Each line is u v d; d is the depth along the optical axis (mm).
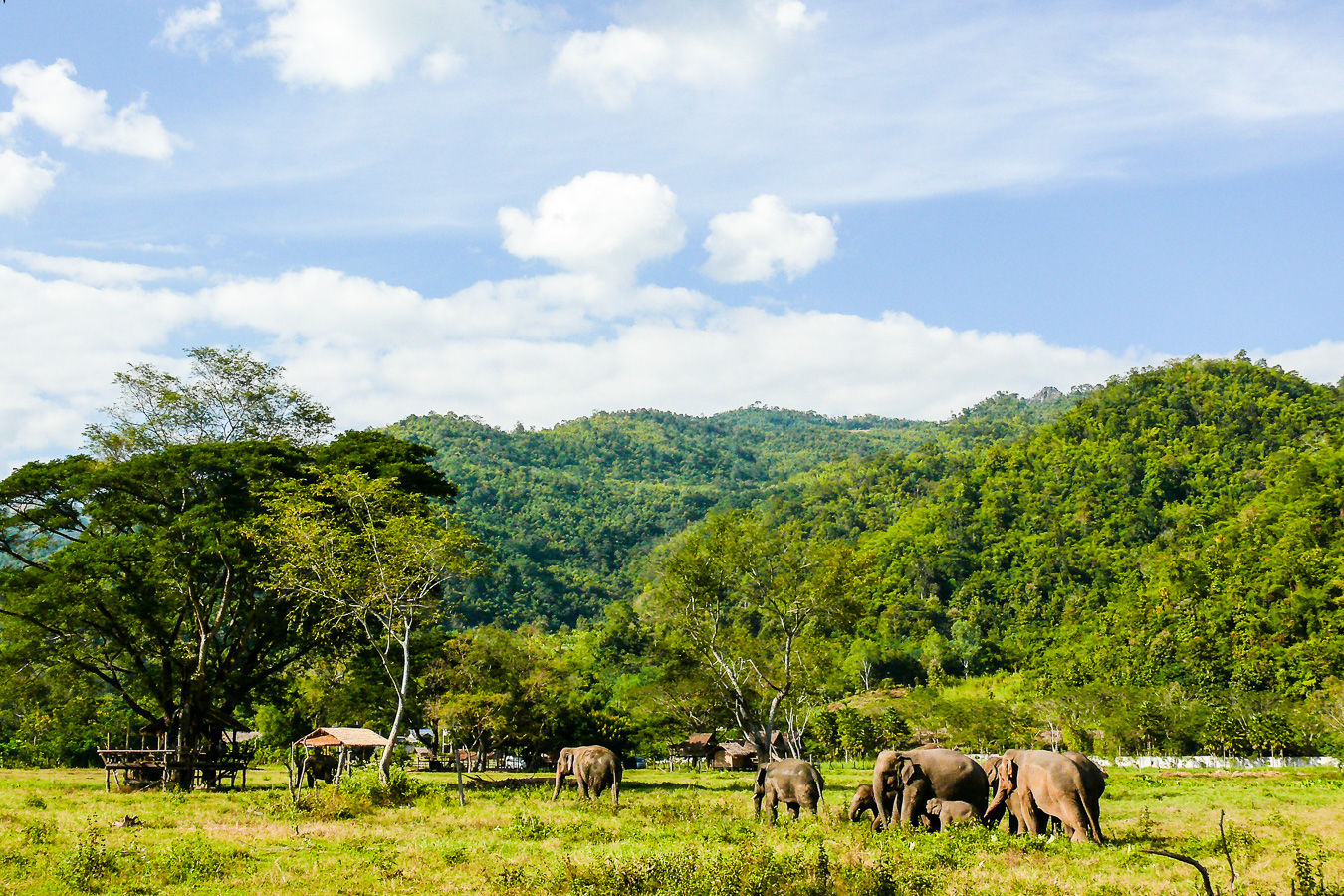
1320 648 93750
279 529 34375
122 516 36781
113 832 19938
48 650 36781
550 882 13891
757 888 12812
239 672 39375
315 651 42281
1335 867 14641
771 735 44094
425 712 54281
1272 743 66625
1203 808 29797
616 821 23109
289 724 61531
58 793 31172
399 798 27766
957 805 19641
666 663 56531
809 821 21328
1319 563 109000
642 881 13531
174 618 40281
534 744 59125
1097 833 17594
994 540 173375
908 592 164000
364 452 41438
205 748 38188
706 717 58500
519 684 58031
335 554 35781
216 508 36250
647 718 68188
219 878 14648
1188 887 13109
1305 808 29500
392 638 39656
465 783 36688
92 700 42719
